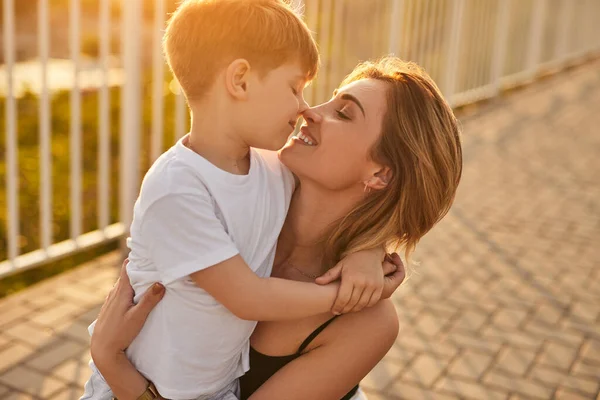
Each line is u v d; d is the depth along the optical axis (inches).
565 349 138.9
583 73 543.2
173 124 263.3
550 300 161.5
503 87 441.7
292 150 52.9
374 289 50.8
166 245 47.7
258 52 47.1
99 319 51.8
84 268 165.8
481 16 372.2
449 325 147.4
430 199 51.8
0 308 144.7
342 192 53.1
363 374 53.7
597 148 320.5
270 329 53.9
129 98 156.6
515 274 176.6
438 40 313.1
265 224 51.1
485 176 269.1
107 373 50.5
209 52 47.5
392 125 50.9
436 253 188.9
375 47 249.8
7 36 126.9
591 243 202.1
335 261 54.9
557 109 403.2
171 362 49.7
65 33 610.2
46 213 145.6
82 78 362.6
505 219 220.7
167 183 47.4
